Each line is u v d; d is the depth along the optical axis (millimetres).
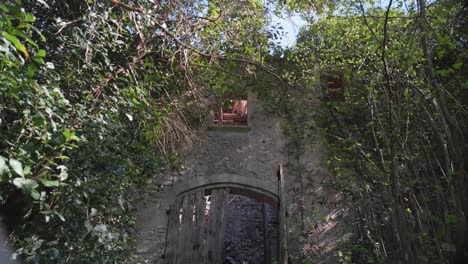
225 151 6883
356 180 6012
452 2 3840
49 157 2477
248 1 5367
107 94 3879
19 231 2822
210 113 7027
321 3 5812
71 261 3025
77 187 2961
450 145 3072
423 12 3605
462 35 4070
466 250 2607
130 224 5535
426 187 4191
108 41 3932
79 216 3094
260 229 9875
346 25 5957
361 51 5922
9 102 2568
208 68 5844
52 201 2928
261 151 6938
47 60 3484
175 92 5617
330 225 6371
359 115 6441
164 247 6230
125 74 4039
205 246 6328
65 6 3795
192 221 6449
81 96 3344
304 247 6195
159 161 5863
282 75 6887
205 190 6742
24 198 2588
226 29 5398
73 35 3373
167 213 6422
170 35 4512
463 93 4121
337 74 6969
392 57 4367
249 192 6785
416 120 4320
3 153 2328
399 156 4594
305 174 6770
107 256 3734
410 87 4234
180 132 6320
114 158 3674
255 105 7281
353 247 5820
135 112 4328
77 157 3061
